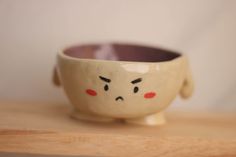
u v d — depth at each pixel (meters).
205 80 0.52
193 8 0.51
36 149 0.36
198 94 0.52
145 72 0.36
